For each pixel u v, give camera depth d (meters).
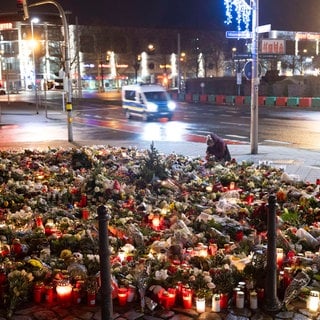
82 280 5.23
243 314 4.83
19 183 9.84
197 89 61.94
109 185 9.25
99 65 92.81
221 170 11.12
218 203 8.39
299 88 48.28
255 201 8.85
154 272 5.40
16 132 26.59
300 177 12.15
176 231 6.72
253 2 15.58
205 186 9.80
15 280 5.10
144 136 23.53
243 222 7.49
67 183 10.23
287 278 5.18
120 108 45.09
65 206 8.62
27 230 6.95
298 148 18.48
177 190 9.54
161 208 8.25
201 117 33.84
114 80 97.19
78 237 6.55
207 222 7.22
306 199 8.44
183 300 4.97
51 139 22.80
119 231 6.84
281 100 44.22
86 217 7.86
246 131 25.11
